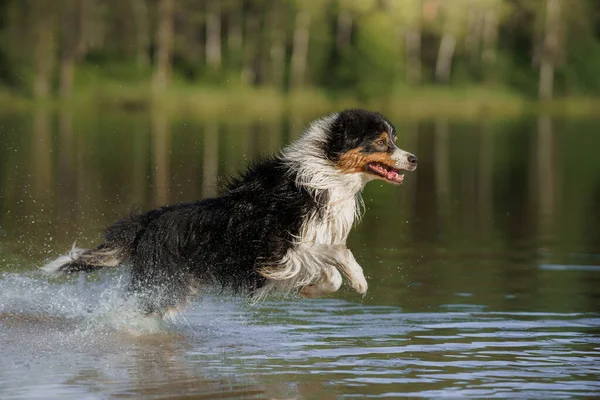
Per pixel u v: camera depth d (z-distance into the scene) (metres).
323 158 10.02
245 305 11.39
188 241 10.25
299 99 67.94
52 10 66.12
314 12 73.94
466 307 11.28
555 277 13.11
